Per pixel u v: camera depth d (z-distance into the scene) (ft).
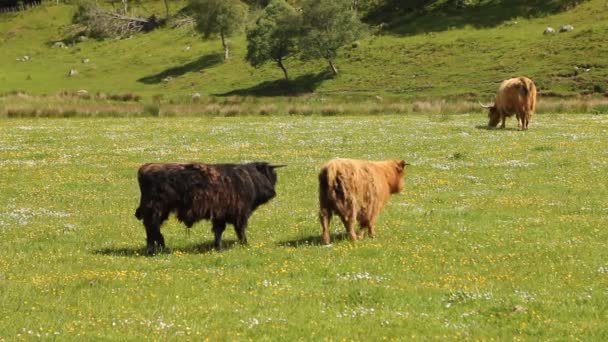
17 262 46.88
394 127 130.82
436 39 281.74
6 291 39.32
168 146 108.99
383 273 42.93
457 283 40.78
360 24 282.15
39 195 73.51
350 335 32.45
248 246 50.90
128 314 35.50
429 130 125.39
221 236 51.08
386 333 32.68
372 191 52.54
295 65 291.17
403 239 52.44
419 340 31.73
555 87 213.25
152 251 49.49
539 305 36.40
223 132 126.00
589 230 54.80
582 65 224.94
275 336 32.32
